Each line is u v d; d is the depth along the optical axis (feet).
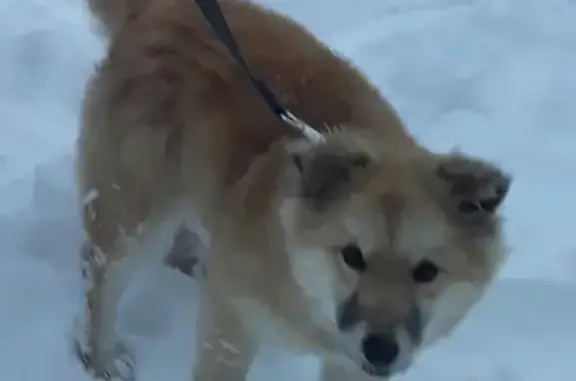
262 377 4.65
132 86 4.37
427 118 5.92
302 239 3.83
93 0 4.61
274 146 4.09
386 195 3.76
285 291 3.92
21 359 4.58
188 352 4.71
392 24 6.74
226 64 4.33
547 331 4.84
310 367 4.69
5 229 5.03
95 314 4.58
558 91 6.16
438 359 4.72
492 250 3.88
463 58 6.41
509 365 4.71
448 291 3.84
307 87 4.30
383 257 3.73
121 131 4.37
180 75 4.34
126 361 4.64
